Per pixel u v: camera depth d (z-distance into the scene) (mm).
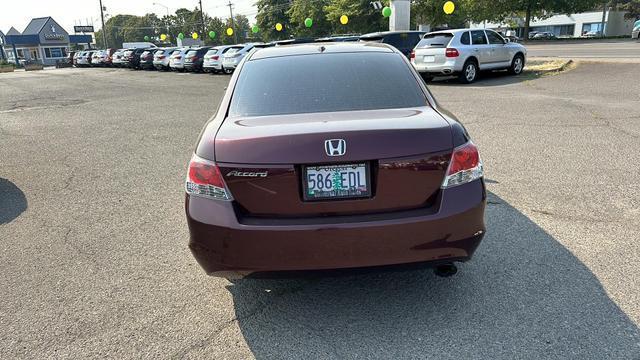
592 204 4449
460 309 2900
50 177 6344
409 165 2539
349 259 2543
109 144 8406
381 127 2557
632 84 11609
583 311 2816
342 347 2607
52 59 85750
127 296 3232
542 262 3418
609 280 3139
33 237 4324
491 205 4523
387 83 3164
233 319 2920
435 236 2574
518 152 6340
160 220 4637
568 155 6078
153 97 16359
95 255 3893
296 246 2525
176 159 7129
